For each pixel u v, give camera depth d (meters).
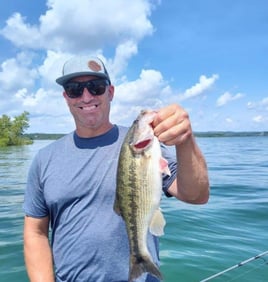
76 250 0.77
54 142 0.87
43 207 0.86
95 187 0.78
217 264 1.59
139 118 0.64
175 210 2.55
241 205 2.74
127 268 0.75
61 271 0.79
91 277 0.75
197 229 2.10
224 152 10.43
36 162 0.86
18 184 4.54
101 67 0.82
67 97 0.83
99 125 0.81
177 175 0.68
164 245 1.83
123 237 0.76
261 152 10.38
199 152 0.66
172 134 0.60
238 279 1.43
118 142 0.82
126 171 0.66
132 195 0.65
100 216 0.77
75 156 0.82
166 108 0.62
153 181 0.63
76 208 0.78
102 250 0.75
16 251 1.81
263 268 1.52
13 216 2.63
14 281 1.48
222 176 4.57
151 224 0.64
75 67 0.80
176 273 1.51
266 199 3.01
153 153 0.63
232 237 1.96
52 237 0.84
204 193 0.70
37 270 0.83
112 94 0.87
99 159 0.80
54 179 0.81
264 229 2.12
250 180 4.18
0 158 9.76
